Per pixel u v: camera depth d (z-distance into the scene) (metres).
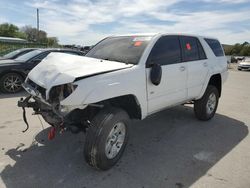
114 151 3.31
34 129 4.62
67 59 3.56
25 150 3.77
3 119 5.18
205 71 5.01
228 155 3.82
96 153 3.03
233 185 3.02
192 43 4.86
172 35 4.37
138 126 5.04
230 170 3.37
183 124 5.22
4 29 72.69
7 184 2.93
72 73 3.00
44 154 3.66
